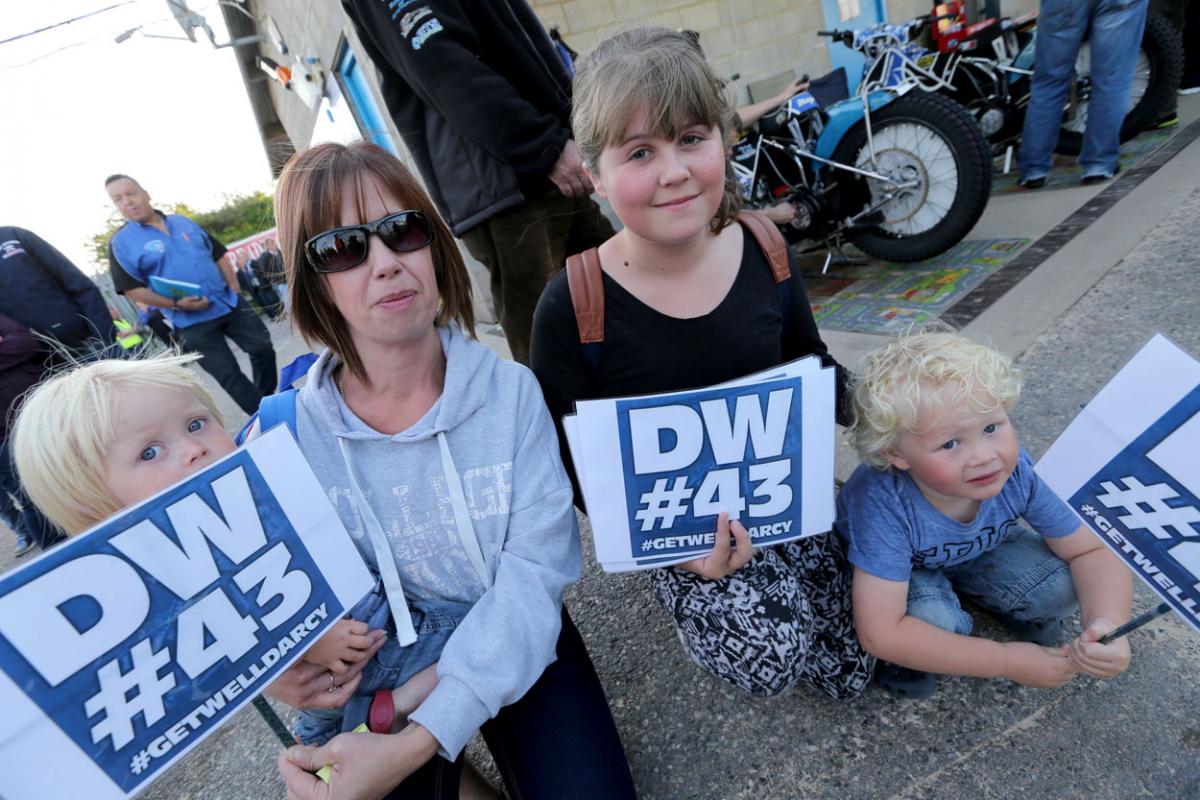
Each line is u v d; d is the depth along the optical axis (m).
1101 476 1.00
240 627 0.86
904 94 2.84
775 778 1.24
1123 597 1.10
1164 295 2.19
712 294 1.16
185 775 1.63
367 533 1.07
